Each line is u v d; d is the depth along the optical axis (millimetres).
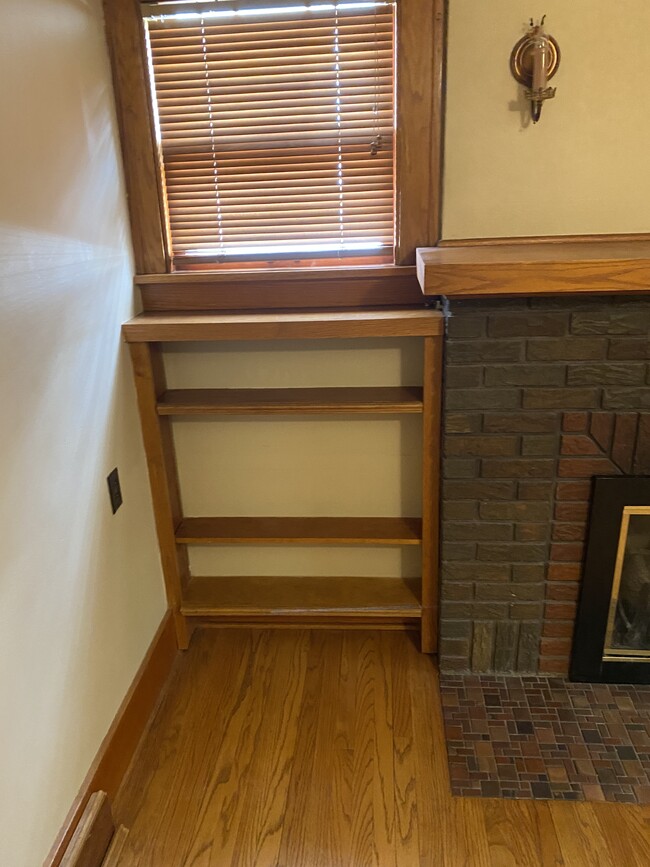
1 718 1206
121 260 1828
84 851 1440
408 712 1923
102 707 1660
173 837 1577
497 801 1641
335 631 2266
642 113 1713
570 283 1472
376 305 1950
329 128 1837
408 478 2148
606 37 1660
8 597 1230
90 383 1610
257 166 1889
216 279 1929
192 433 2148
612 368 1693
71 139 1529
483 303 1666
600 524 1835
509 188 1807
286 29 1757
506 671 2051
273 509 2229
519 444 1794
